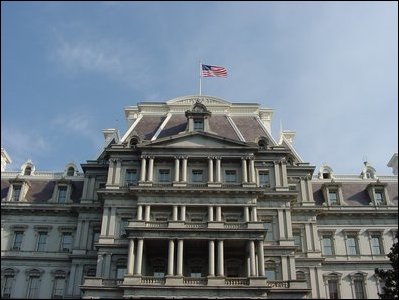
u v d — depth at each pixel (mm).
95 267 79250
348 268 82375
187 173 80938
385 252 84000
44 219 85812
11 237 84312
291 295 68500
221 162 81938
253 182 78938
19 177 92562
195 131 83750
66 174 93250
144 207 76688
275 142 86375
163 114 92562
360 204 88688
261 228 72062
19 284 80562
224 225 72875
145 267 73875
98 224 82938
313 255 80000
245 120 91375
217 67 96812
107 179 81688
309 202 84250
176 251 72125
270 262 74750
